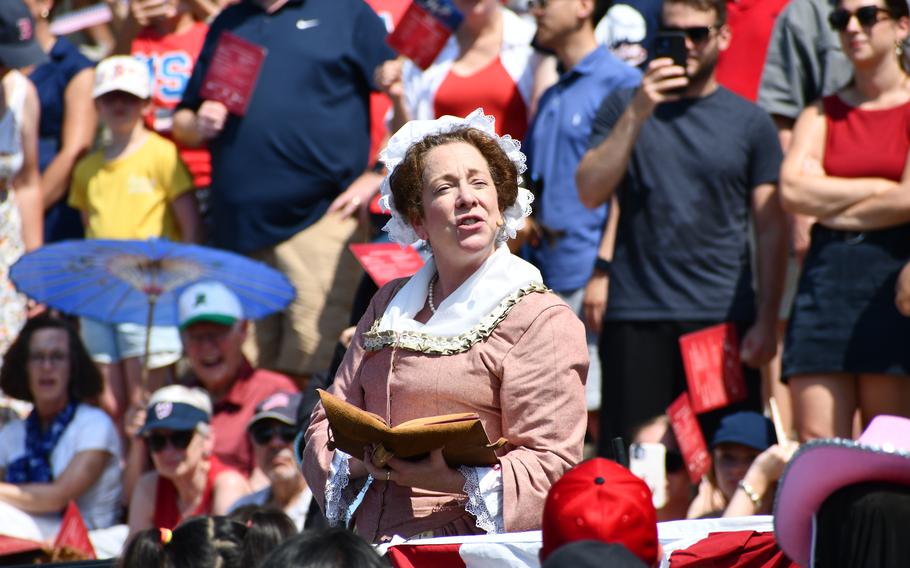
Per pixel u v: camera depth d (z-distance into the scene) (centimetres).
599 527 972
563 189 2477
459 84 2630
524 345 1230
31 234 3011
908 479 998
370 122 2800
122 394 2861
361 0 2800
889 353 2070
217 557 1398
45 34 3194
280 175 2722
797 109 2564
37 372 2552
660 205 2305
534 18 2597
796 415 2152
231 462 2425
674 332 2291
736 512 1952
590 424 2477
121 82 2931
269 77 2736
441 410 1238
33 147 3006
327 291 2709
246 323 2550
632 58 2630
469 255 1261
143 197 2934
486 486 1198
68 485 2491
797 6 2569
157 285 2591
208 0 3114
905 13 2141
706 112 2323
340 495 1291
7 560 2133
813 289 2142
